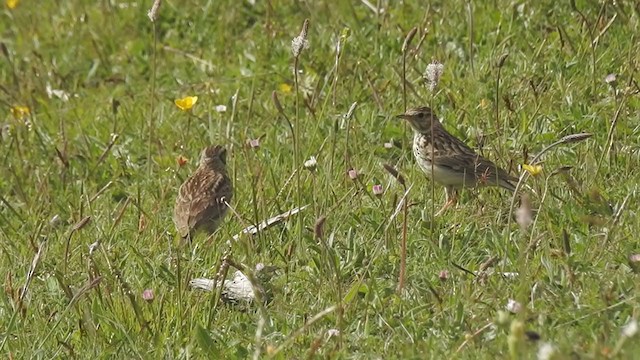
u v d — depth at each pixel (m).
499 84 14.73
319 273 11.55
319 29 17.67
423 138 13.38
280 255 11.96
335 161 13.98
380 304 10.89
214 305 11.04
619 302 10.16
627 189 12.45
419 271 11.45
